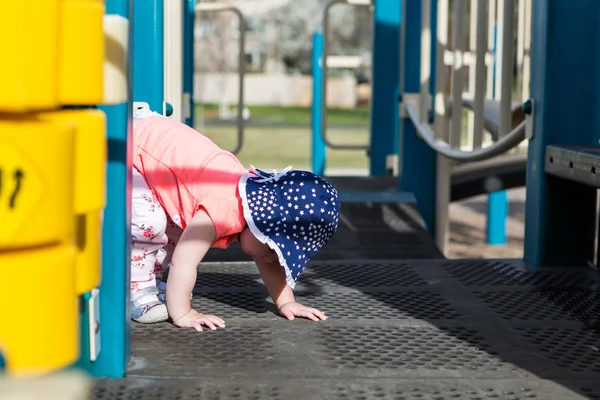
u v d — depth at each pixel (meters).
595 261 3.20
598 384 1.83
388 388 1.77
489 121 4.93
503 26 3.43
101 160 1.06
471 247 5.99
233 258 3.93
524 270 3.02
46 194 0.92
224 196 2.23
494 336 2.19
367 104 27.08
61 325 0.96
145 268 2.34
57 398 0.74
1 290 0.91
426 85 4.77
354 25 27.42
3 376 0.79
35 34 0.91
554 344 2.12
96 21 1.01
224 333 2.17
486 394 1.75
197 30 23.75
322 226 2.20
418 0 5.05
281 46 29.72
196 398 1.70
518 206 8.18
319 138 7.07
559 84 3.10
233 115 21.94
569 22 3.09
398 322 2.30
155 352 2.00
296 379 1.82
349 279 2.83
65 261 0.96
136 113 2.61
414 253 4.32
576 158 2.79
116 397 1.70
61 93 0.99
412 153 5.10
